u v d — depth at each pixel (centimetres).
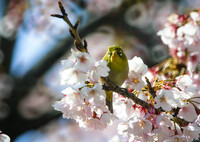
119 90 280
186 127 278
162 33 303
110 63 293
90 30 393
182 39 300
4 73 385
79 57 275
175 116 280
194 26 299
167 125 279
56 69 405
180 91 280
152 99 280
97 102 276
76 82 276
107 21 403
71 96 277
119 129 279
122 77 291
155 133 277
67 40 376
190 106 282
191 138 279
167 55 382
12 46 399
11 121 357
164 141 278
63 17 275
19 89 372
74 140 396
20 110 362
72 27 275
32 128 357
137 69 283
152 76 284
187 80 281
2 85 369
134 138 279
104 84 282
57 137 396
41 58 382
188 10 302
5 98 365
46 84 386
